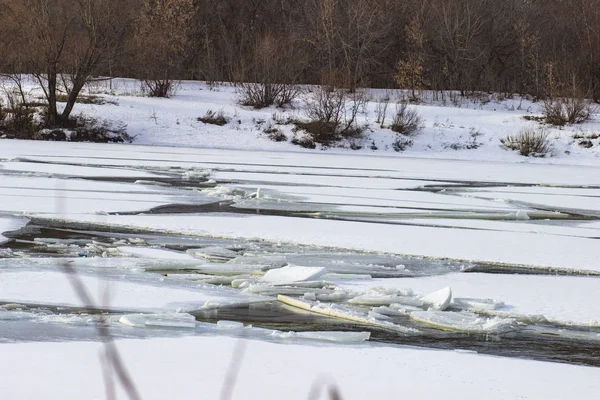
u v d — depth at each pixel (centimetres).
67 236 2806
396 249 2792
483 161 7856
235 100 9512
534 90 10388
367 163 6794
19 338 1556
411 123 8562
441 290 2014
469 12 10306
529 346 1669
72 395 1229
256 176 5272
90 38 7875
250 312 1881
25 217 3158
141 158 6316
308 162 6612
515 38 10712
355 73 10025
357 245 2841
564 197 4722
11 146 6919
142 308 1867
